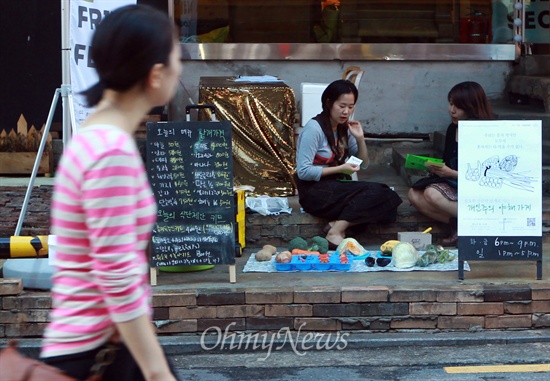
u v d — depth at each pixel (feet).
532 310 35.60
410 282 36.76
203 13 58.75
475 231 36.70
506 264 40.32
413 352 34.06
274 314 35.29
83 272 14.99
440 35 59.57
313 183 43.29
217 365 33.06
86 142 14.53
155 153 36.29
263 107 50.70
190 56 58.29
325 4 58.95
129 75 15.05
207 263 36.63
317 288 35.53
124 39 14.93
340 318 35.27
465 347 34.53
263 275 38.45
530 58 58.65
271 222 44.42
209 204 36.60
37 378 14.23
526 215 36.47
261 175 50.42
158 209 36.35
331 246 42.55
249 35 59.21
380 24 59.36
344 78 55.67
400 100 59.41
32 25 56.54
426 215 44.11
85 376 15.21
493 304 35.45
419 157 43.01
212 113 44.14
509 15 59.52
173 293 35.12
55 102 40.47
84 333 15.08
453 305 35.40
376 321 35.35
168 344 34.24
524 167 36.29
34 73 56.65
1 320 34.63
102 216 14.20
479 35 59.77
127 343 14.60
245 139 50.60
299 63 59.00
